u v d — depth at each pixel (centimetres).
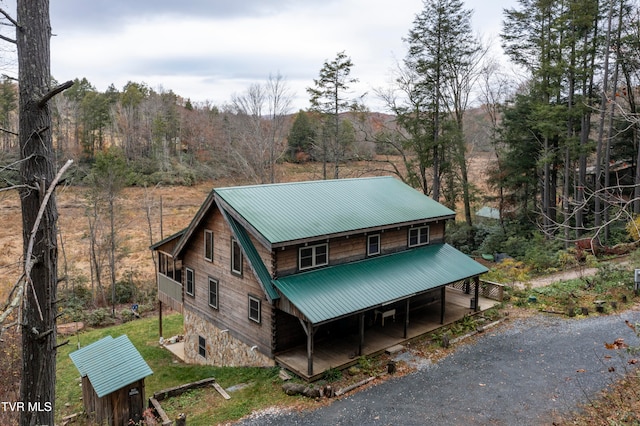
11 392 1193
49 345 535
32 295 529
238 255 1669
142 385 1304
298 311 1410
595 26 2791
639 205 2778
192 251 1950
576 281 2291
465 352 1600
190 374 1716
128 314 2911
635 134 2919
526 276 2464
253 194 1739
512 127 3234
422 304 2047
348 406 1273
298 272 1581
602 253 2681
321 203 1822
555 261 2703
